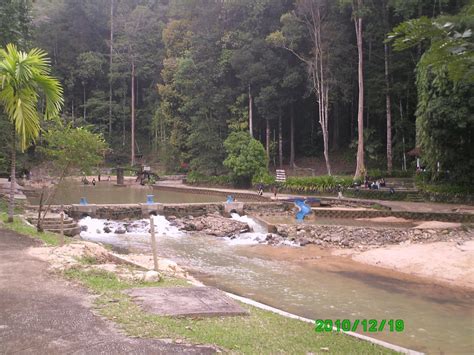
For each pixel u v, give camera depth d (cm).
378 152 4675
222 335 609
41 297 746
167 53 5953
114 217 2572
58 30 7031
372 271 1501
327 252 1820
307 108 5278
